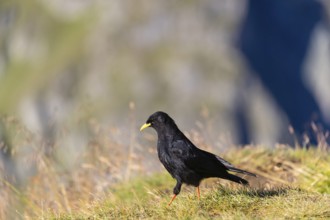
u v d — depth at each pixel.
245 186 8.88
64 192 10.98
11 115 11.65
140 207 8.38
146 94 108.00
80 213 8.58
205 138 12.60
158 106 106.25
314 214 7.40
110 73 112.12
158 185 11.33
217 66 106.94
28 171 11.69
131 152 12.14
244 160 11.66
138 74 109.81
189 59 109.12
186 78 107.19
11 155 11.43
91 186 11.92
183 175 8.48
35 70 117.25
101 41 116.44
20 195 11.40
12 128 11.54
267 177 10.89
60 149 12.12
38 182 11.60
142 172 12.13
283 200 8.06
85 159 12.20
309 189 9.88
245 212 7.83
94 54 115.44
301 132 12.45
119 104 107.31
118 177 12.07
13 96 113.12
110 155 12.30
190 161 8.39
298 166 11.05
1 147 11.34
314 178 10.27
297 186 9.38
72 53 116.88
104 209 8.52
